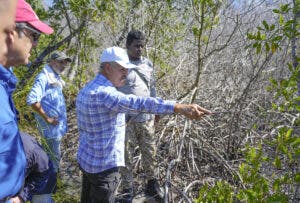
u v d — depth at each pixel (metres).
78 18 5.97
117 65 2.83
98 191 2.98
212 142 4.72
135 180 4.32
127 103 2.66
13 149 1.54
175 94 5.32
